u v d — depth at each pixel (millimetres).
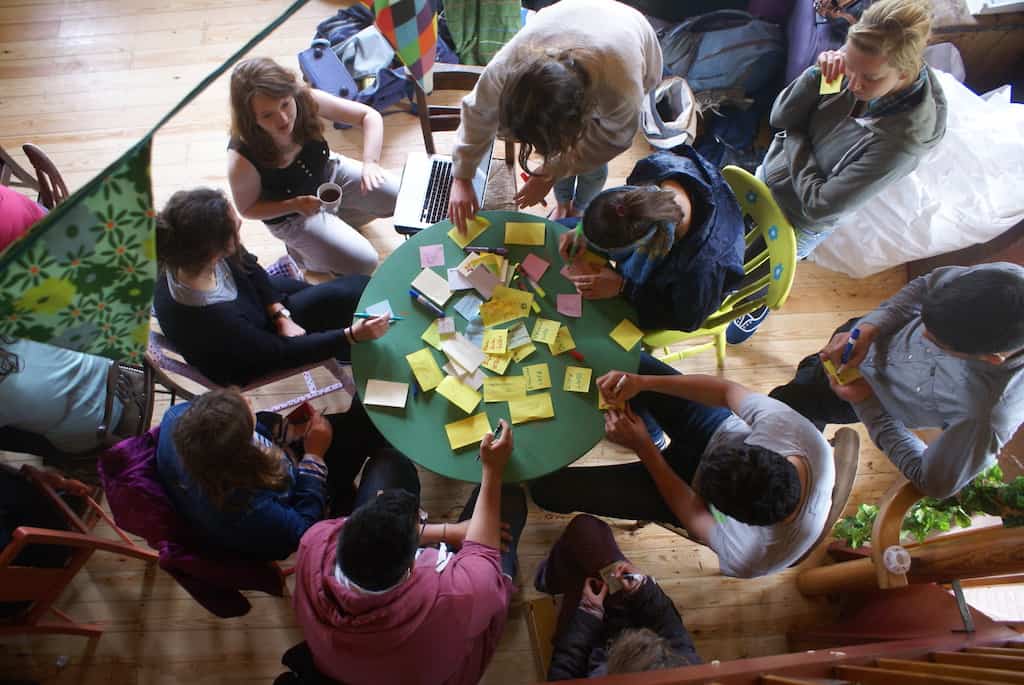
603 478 2178
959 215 2482
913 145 1938
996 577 2033
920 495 1955
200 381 2258
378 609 1418
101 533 2465
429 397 1961
